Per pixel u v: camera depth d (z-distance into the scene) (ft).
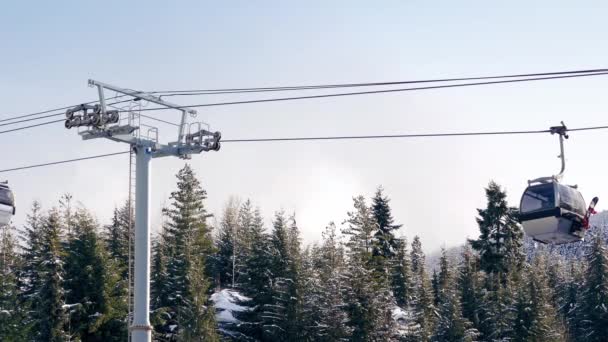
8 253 244.01
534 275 265.13
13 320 206.28
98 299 214.90
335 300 232.53
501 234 280.31
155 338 230.27
